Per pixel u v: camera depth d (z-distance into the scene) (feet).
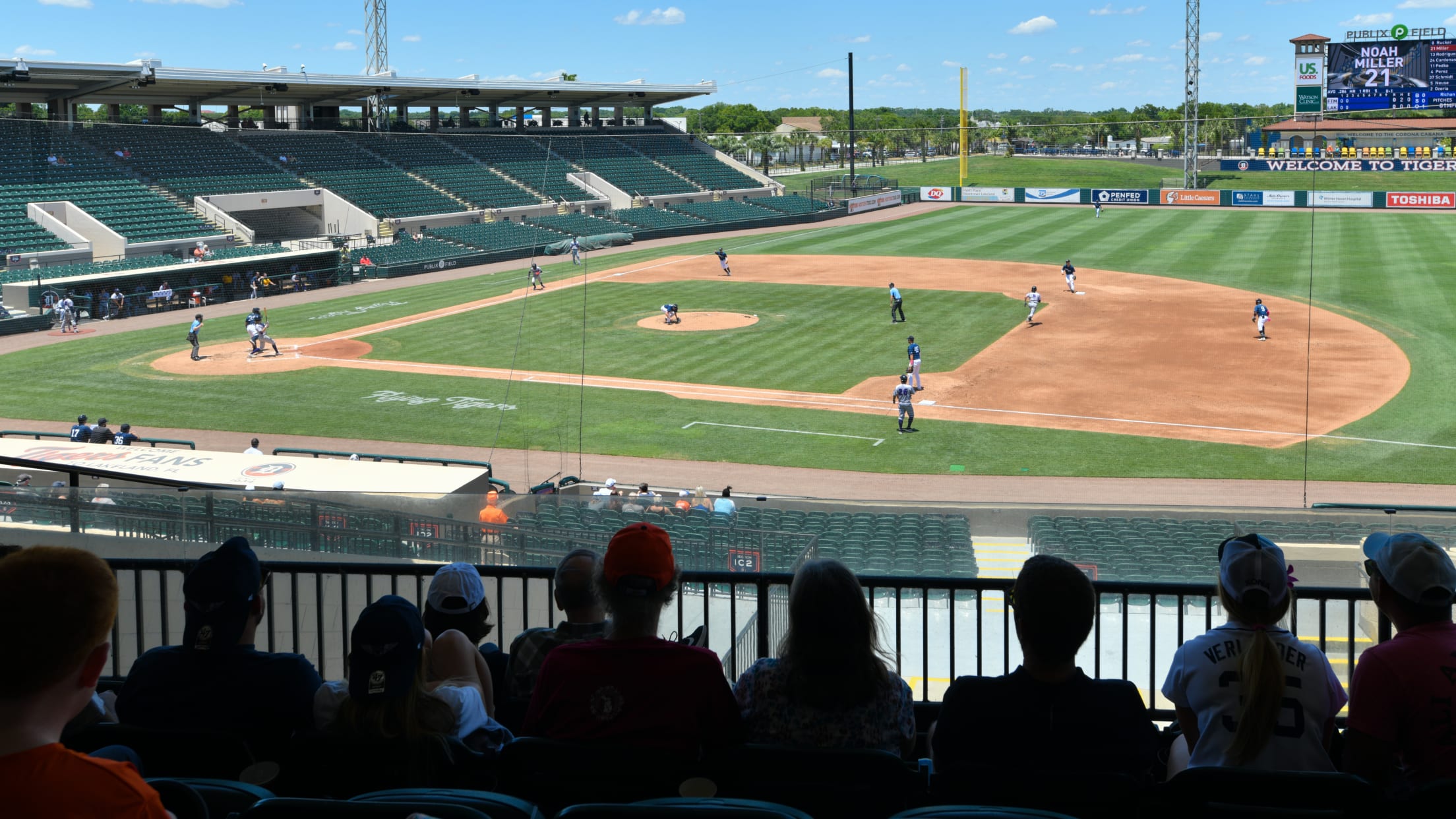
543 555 41.98
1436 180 305.32
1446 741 14.62
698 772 14.48
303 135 256.52
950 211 315.17
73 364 136.05
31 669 8.43
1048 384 121.08
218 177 226.99
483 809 12.09
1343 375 121.90
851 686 15.06
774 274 204.13
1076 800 13.98
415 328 157.17
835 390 120.16
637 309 169.99
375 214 237.25
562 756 14.67
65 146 214.28
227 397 119.75
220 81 218.38
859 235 262.67
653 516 63.57
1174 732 19.76
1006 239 247.70
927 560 61.46
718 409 113.39
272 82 226.17
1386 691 14.73
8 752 8.49
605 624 18.31
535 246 235.20
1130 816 13.87
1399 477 88.53
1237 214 282.15
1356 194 285.64
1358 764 15.06
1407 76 305.32
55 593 8.55
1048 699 15.19
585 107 337.72
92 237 192.85
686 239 262.67
